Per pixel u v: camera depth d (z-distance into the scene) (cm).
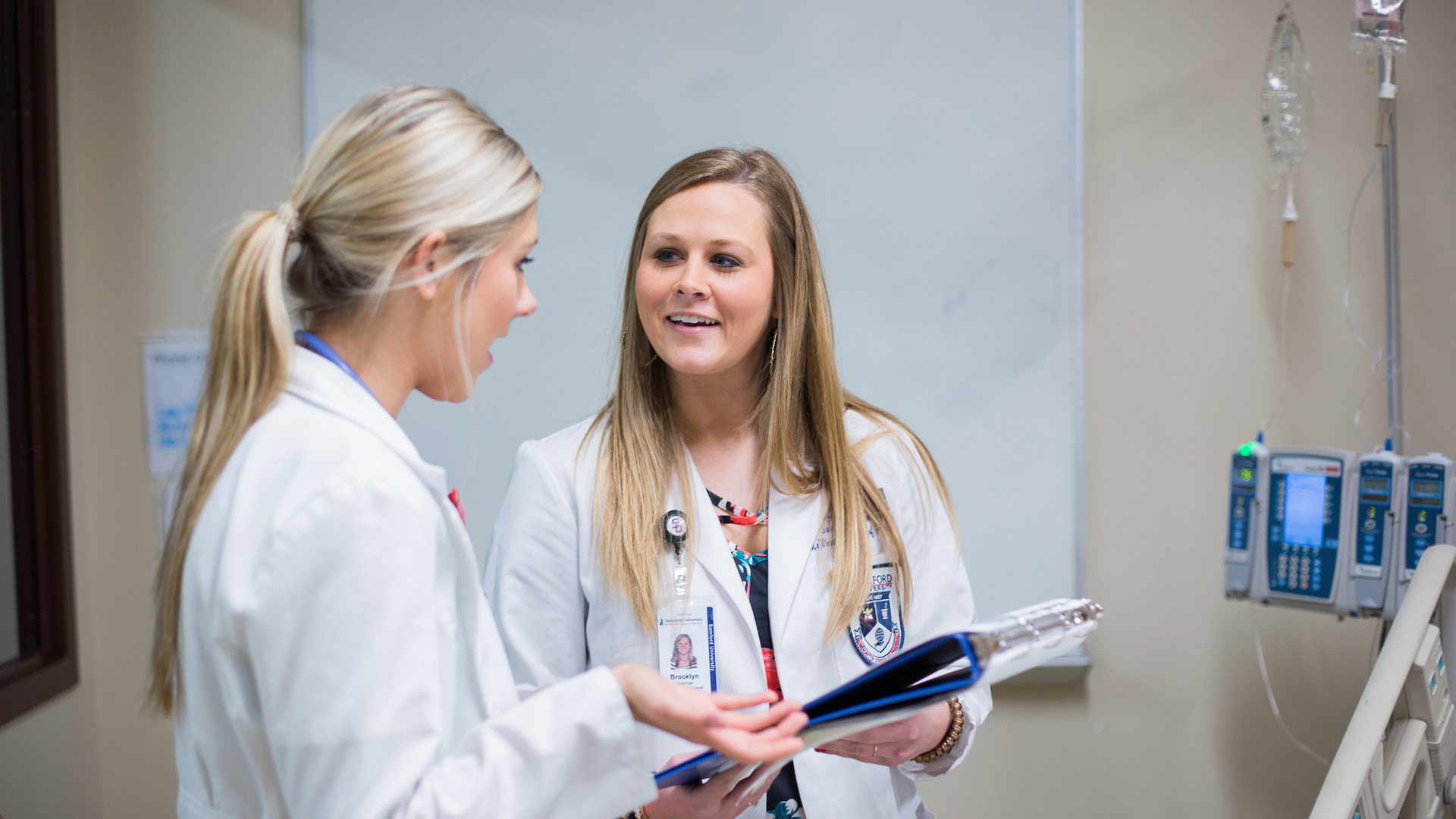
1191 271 214
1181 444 215
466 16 207
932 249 212
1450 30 210
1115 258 215
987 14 210
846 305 212
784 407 113
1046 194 211
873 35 210
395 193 71
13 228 198
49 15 199
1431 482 165
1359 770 110
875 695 76
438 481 74
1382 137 181
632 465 112
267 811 67
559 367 211
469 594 77
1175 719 218
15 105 197
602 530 109
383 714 62
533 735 67
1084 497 215
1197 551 216
